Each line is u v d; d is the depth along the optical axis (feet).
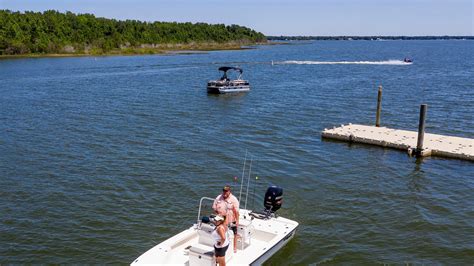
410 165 86.43
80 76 260.21
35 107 151.23
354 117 134.62
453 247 54.75
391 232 58.65
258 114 139.74
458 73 271.49
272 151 96.27
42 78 247.50
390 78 244.01
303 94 183.62
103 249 53.72
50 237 56.39
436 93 182.39
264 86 212.64
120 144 101.04
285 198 69.67
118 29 583.58
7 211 63.62
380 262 51.49
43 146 98.58
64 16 551.18
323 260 51.83
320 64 357.00
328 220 62.03
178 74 276.00
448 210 65.51
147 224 60.18
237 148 98.48
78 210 64.23
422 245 55.26
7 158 88.99
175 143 102.42
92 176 78.59
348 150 96.94
